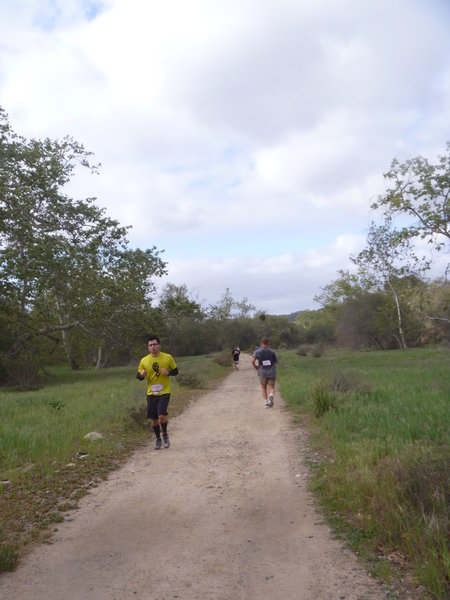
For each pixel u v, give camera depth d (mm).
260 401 13648
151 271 29859
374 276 42562
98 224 26375
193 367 29891
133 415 9680
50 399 14734
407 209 25859
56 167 24891
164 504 5340
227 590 3414
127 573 3711
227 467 6754
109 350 41219
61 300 26859
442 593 3117
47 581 3609
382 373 16781
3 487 5848
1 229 22906
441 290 30844
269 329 84812
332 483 5418
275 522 4641
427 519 3848
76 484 6109
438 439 6449
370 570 3547
